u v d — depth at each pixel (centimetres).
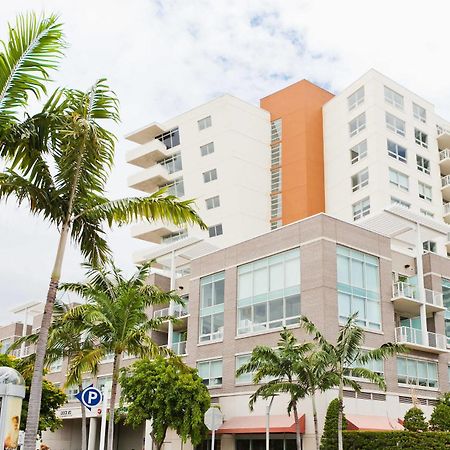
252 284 3803
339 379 2592
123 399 3356
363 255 3656
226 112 5719
